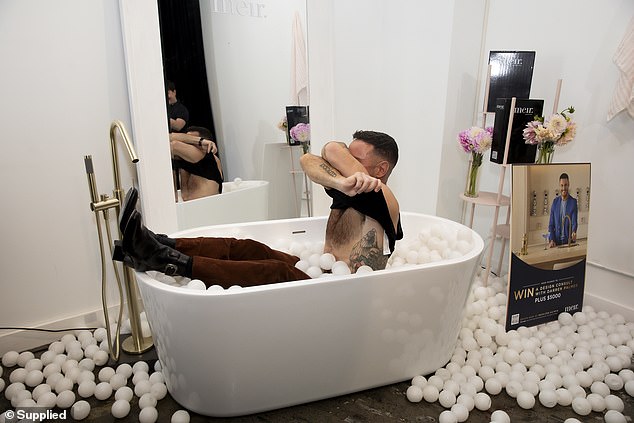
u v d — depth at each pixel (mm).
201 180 1928
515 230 1579
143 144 1732
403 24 2285
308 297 1149
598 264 1863
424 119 2270
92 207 1401
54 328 1712
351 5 2287
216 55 1895
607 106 1735
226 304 1073
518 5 2016
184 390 1234
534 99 1841
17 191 1562
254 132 2080
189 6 1789
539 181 1603
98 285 1799
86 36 1609
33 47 1513
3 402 1385
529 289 1644
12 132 1520
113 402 1363
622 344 1634
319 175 1394
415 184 2398
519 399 1325
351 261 1443
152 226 1803
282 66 2123
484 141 1925
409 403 1334
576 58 1821
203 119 1896
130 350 1615
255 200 2141
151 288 1127
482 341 1590
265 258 1511
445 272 1290
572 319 1745
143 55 1684
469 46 2131
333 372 1287
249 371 1184
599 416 1297
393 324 1291
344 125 2430
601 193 1812
